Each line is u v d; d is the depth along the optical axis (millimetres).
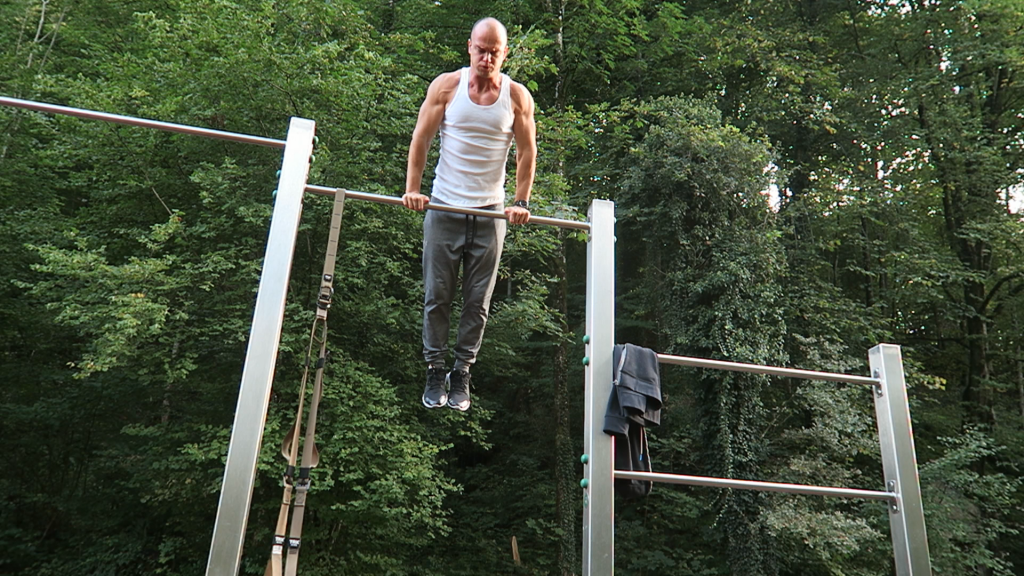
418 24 14094
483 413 11984
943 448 14125
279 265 2516
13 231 10953
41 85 10430
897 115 15688
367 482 9875
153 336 9562
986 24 15180
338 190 2748
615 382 2820
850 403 12289
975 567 12469
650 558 12703
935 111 15352
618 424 2750
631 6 14406
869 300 16500
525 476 14797
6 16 12961
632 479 2857
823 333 13883
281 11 10719
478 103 2914
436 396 3000
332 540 10289
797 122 15641
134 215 10891
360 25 11266
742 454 12148
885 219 15266
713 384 12523
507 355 12898
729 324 12305
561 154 12367
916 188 16219
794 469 11938
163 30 10344
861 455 13359
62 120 10336
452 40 14133
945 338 15852
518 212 2928
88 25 13336
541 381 15195
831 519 10914
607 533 2660
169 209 10281
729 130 13062
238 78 9812
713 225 13211
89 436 12258
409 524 10570
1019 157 15516
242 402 2309
